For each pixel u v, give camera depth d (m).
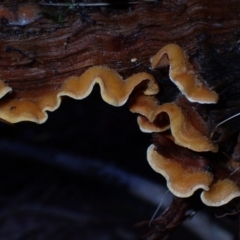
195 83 0.26
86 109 0.58
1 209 0.59
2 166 0.59
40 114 0.27
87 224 0.57
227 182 0.27
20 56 0.27
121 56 0.27
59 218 0.58
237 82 0.27
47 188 0.60
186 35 0.27
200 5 0.26
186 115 0.27
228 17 0.27
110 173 0.59
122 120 0.57
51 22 0.27
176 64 0.26
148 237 0.32
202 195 0.27
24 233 0.57
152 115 0.27
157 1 0.27
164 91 0.27
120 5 0.27
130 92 0.26
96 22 0.26
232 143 0.28
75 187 0.59
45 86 0.27
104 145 0.60
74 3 0.27
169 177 0.27
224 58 0.27
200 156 0.27
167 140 0.28
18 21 0.27
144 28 0.27
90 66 0.27
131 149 0.60
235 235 0.47
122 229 0.56
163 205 0.56
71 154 0.59
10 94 0.27
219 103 0.27
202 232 0.51
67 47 0.27
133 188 0.58
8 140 0.58
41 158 0.59
